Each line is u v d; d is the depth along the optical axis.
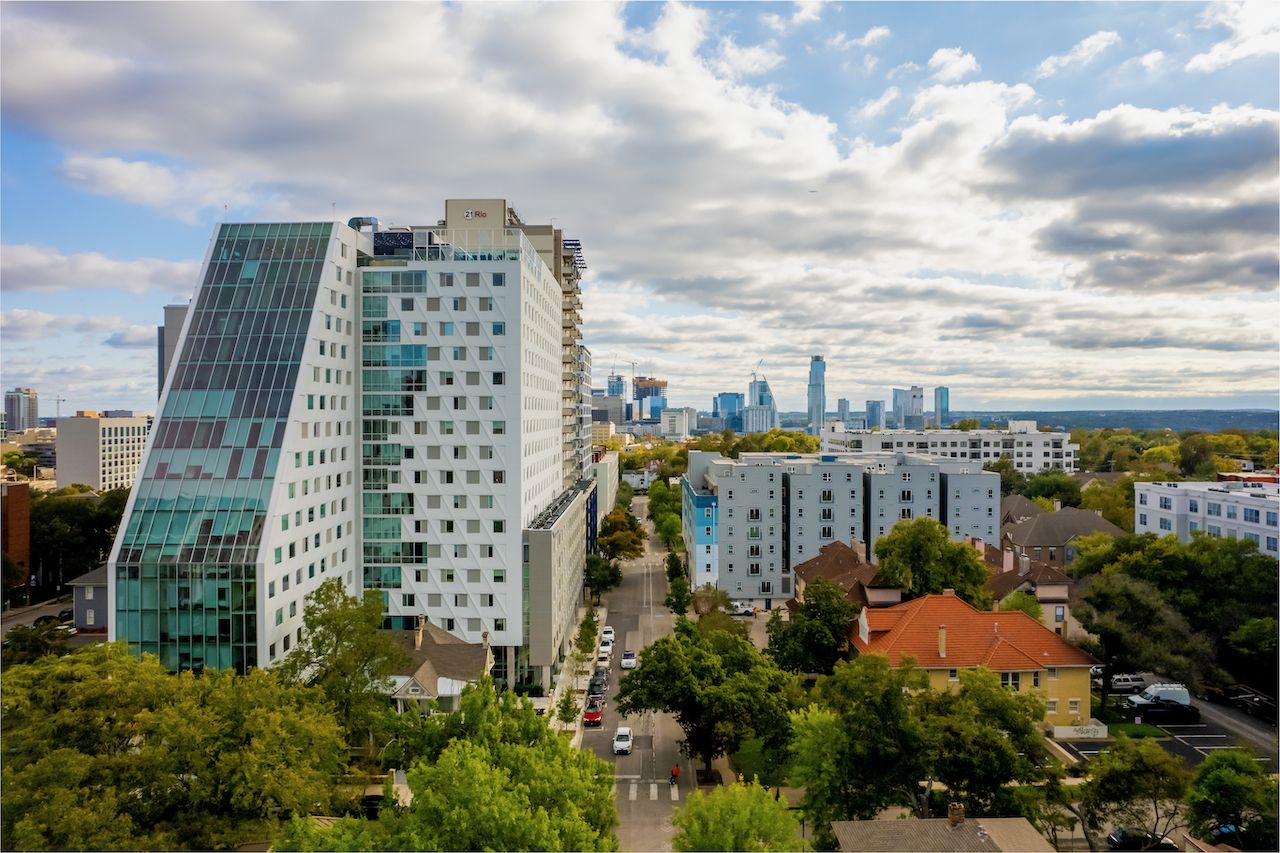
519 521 79.25
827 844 40.69
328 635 53.00
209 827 35.22
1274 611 67.06
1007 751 40.03
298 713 41.94
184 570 62.12
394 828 33.75
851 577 85.19
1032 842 33.06
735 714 52.75
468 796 31.22
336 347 76.62
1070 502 158.12
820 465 113.00
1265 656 64.19
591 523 140.88
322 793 37.66
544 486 97.06
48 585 111.44
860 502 112.75
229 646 62.16
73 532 111.19
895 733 41.88
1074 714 61.09
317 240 76.19
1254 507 99.56
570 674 83.88
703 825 33.16
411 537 80.25
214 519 63.97
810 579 94.00
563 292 128.12
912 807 41.75
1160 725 62.75
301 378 69.56
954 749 40.59
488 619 79.38
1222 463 171.50
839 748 42.50
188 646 62.19
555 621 82.31
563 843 31.59
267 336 71.56
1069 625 79.38
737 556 112.56
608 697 75.56
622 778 57.28
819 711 45.97
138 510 64.81
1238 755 40.75
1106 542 92.38
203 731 36.69
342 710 51.09
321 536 73.00
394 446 80.50
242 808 35.50
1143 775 39.62
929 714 43.00
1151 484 118.38
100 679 38.03
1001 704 42.41
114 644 41.94
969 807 41.03
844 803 41.91
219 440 67.12
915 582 75.94
